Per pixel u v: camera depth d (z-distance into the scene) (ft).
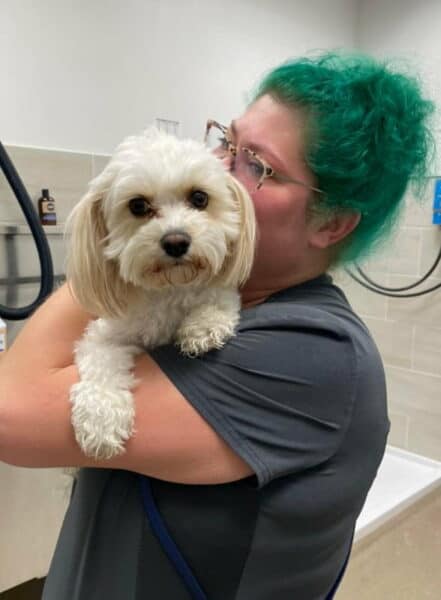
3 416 2.30
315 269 2.75
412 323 8.66
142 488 2.35
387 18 8.79
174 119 6.89
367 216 2.64
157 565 2.32
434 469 8.63
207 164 2.51
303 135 2.49
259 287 2.77
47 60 5.68
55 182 5.86
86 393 2.23
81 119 6.03
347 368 2.30
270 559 2.32
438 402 8.57
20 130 5.61
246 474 2.23
